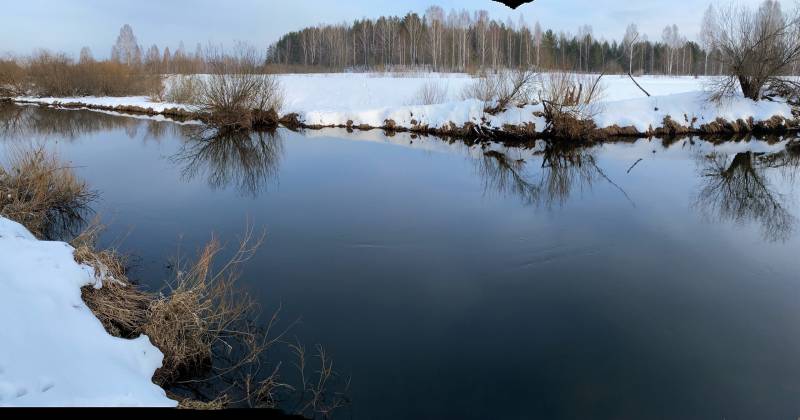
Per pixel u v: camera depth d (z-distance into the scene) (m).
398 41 65.81
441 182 14.38
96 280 5.95
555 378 5.73
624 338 6.54
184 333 5.61
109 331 5.38
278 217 11.21
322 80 39.03
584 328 6.77
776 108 22.25
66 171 10.91
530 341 6.46
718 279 8.23
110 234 9.84
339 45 69.12
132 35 64.00
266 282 7.98
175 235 9.91
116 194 12.82
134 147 19.77
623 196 13.13
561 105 20.73
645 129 21.22
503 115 21.55
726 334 6.62
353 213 11.54
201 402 4.75
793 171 15.97
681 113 21.92
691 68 68.75
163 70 46.41
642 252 9.36
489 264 8.80
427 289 7.82
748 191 13.76
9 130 23.33
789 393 5.48
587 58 62.72
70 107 35.59
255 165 16.67
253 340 5.92
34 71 41.25
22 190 9.60
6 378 3.77
